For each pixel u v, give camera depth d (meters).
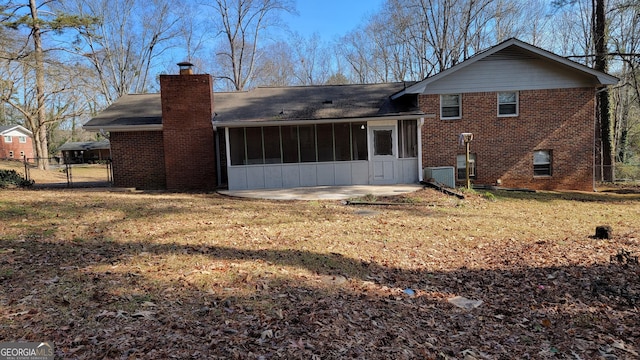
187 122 14.37
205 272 4.84
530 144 15.49
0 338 3.02
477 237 7.61
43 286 4.14
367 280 5.16
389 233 7.66
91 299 3.86
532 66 15.27
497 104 15.44
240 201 11.03
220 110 15.31
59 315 3.47
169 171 14.40
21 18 19.94
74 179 20.19
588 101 15.31
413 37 30.06
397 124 14.41
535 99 15.38
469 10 27.30
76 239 6.19
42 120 25.56
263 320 3.65
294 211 9.54
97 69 30.98
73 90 26.72
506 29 27.83
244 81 35.91
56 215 7.84
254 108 15.31
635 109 30.23
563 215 10.21
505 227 8.51
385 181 14.44
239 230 7.31
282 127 14.07
